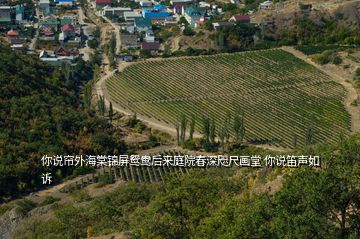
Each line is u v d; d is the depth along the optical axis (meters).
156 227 87.44
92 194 174.88
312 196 63.62
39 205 167.25
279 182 110.44
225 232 68.38
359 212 64.56
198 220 87.81
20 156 191.88
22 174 185.50
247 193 104.75
